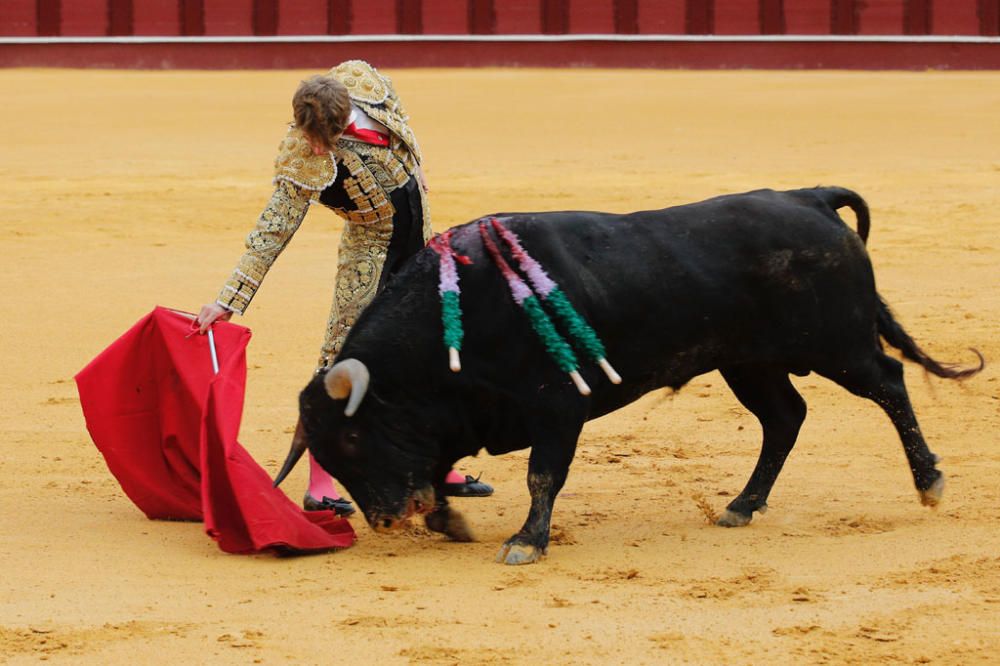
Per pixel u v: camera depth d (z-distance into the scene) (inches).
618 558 456.8
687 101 2409.0
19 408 685.9
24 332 865.5
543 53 3122.5
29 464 587.2
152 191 1501.0
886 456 593.3
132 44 3105.3
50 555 462.0
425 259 450.0
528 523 454.0
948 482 548.7
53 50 3105.3
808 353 479.2
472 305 440.5
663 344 459.5
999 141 1871.3
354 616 399.2
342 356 445.1
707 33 3125.0
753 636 381.7
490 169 1653.5
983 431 629.9
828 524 495.8
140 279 1053.2
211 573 443.8
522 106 2341.3
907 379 733.9
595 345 441.7
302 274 1064.2
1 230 1268.5
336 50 3127.5
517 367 441.7
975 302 943.0
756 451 605.0
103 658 369.1
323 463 447.8
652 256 456.8
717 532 487.2
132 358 497.7
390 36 3125.0
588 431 639.8
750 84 2711.6
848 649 371.9
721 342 468.1
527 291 434.9
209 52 3120.1
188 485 505.0
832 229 478.6
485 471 583.2
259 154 1800.0
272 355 803.4
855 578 431.2
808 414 666.2
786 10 3100.4
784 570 441.1
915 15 3070.9
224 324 490.0
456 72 3002.0
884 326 503.8
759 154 1771.7
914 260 1115.3
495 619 396.5
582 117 2188.7
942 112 2210.9
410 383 442.9
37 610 406.3
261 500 456.4
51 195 1467.8
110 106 2343.8
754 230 467.8
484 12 3144.7
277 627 392.2
